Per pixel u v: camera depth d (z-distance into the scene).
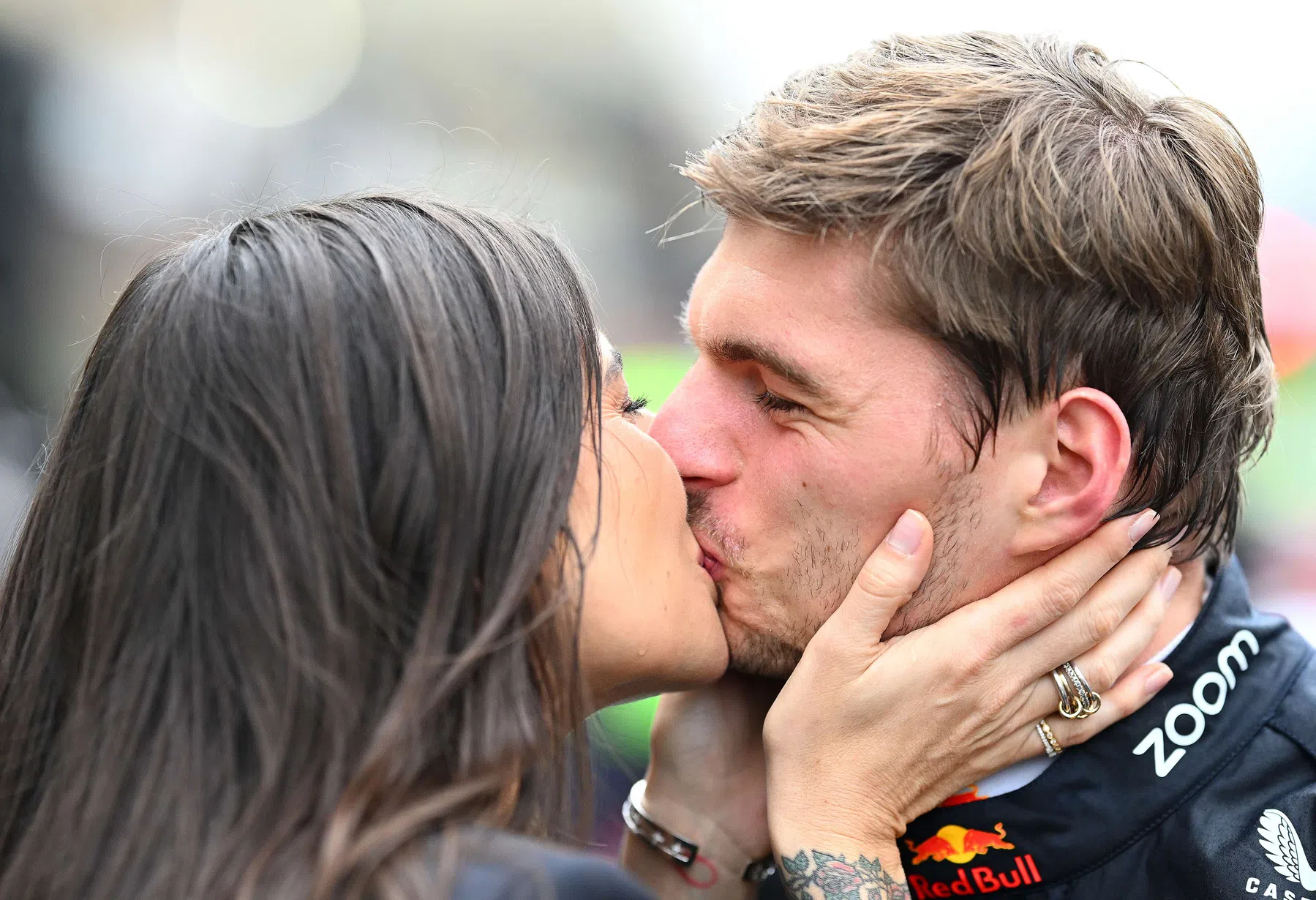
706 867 1.62
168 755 1.02
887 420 1.36
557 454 1.18
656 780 1.67
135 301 1.21
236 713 1.03
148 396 1.11
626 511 1.33
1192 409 1.43
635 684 1.40
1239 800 1.39
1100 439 1.34
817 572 1.45
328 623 1.04
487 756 1.05
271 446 1.07
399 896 0.92
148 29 6.34
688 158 1.52
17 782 1.16
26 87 5.63
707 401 1.50
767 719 1.45
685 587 1.41
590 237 5.90
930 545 1.39
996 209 1.28
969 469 1.36
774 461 1.44
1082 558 1.38
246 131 6.32
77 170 5.73
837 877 1.37
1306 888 1.31
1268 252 3.87
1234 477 1.56
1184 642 1.47
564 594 1.20
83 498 1.16
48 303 5.27
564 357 1.22
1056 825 1.41
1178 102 1.43
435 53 6.94
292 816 0.98
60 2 5.92
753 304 1.39
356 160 6.17
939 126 1.30
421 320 1.12
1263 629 1.53
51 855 1.02
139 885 0.98
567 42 6.96
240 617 1.04
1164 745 1.42
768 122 1.39
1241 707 1.45
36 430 4.73
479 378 1.14
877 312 1.34
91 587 1.13
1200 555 1.54
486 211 1.30
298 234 1.16
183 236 1.46
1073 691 1.39
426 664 1.04
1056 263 1.29
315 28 6.75
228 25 6.59
